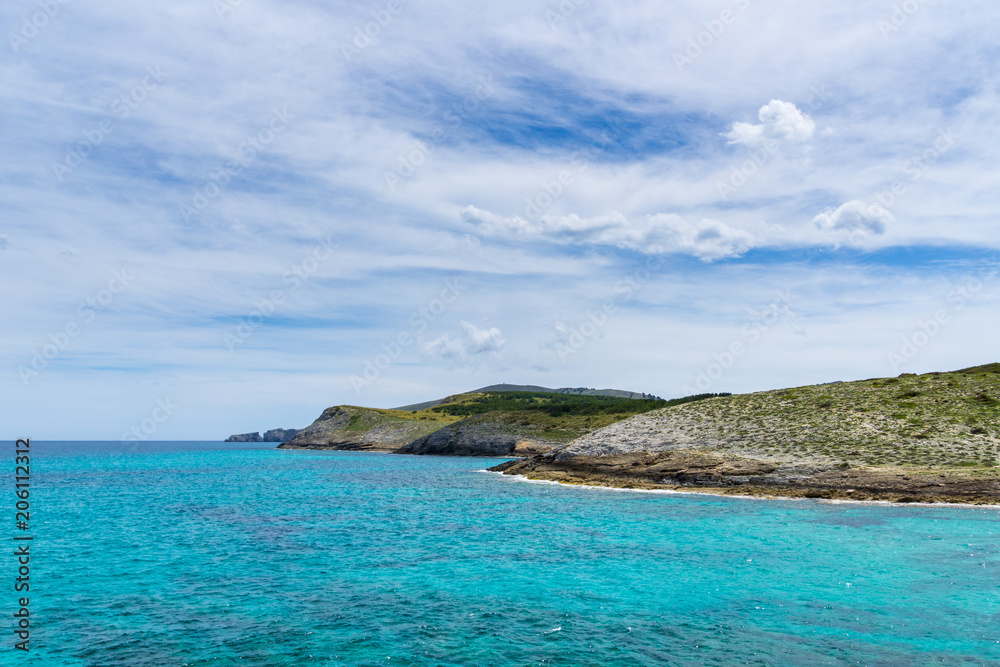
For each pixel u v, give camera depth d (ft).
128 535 114.01
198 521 131.85
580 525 123.24
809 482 170.19
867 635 59.77
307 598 72.54
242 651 56.24
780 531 114.11
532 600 71.82
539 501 165.37
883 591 74.13
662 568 86.28
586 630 61.67
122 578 81.71
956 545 99.91
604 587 76.95
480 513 142.20
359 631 61.46
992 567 85.25
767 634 60.29
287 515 141.08
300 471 317.22
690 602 70.59
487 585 78.18
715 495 173.88
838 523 122.31
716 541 105.19
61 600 71.61
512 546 102.12
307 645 57.67
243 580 80.74
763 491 171.94
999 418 183.83
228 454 621.31
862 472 166.40
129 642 58.39
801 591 74.49
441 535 112.68
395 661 53.98
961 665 52.54
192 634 60.54
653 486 194.90
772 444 196.65
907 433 183.93
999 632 60.34
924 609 67.41
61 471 330.54
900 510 139.03
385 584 78.74
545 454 263.70
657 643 58.03
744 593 73.87
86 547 102.12
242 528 121.80
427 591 75.51
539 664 53.36
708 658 54.44
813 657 54.49
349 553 97.19
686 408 250.98
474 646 57.36
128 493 198.70
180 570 86.07
